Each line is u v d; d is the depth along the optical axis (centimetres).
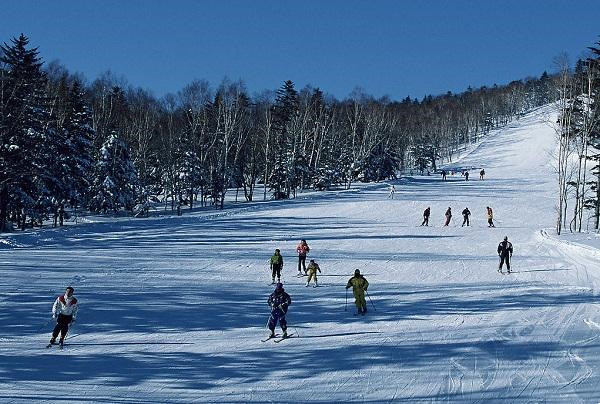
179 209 5778
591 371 1291
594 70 4038
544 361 1362
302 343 1505
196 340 1513
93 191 5628
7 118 3872
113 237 3575
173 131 7481
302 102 8662
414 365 1337
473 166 12700
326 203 5859
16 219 4844
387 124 9662
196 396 1139
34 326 1577
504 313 1848
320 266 2778
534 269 2755
